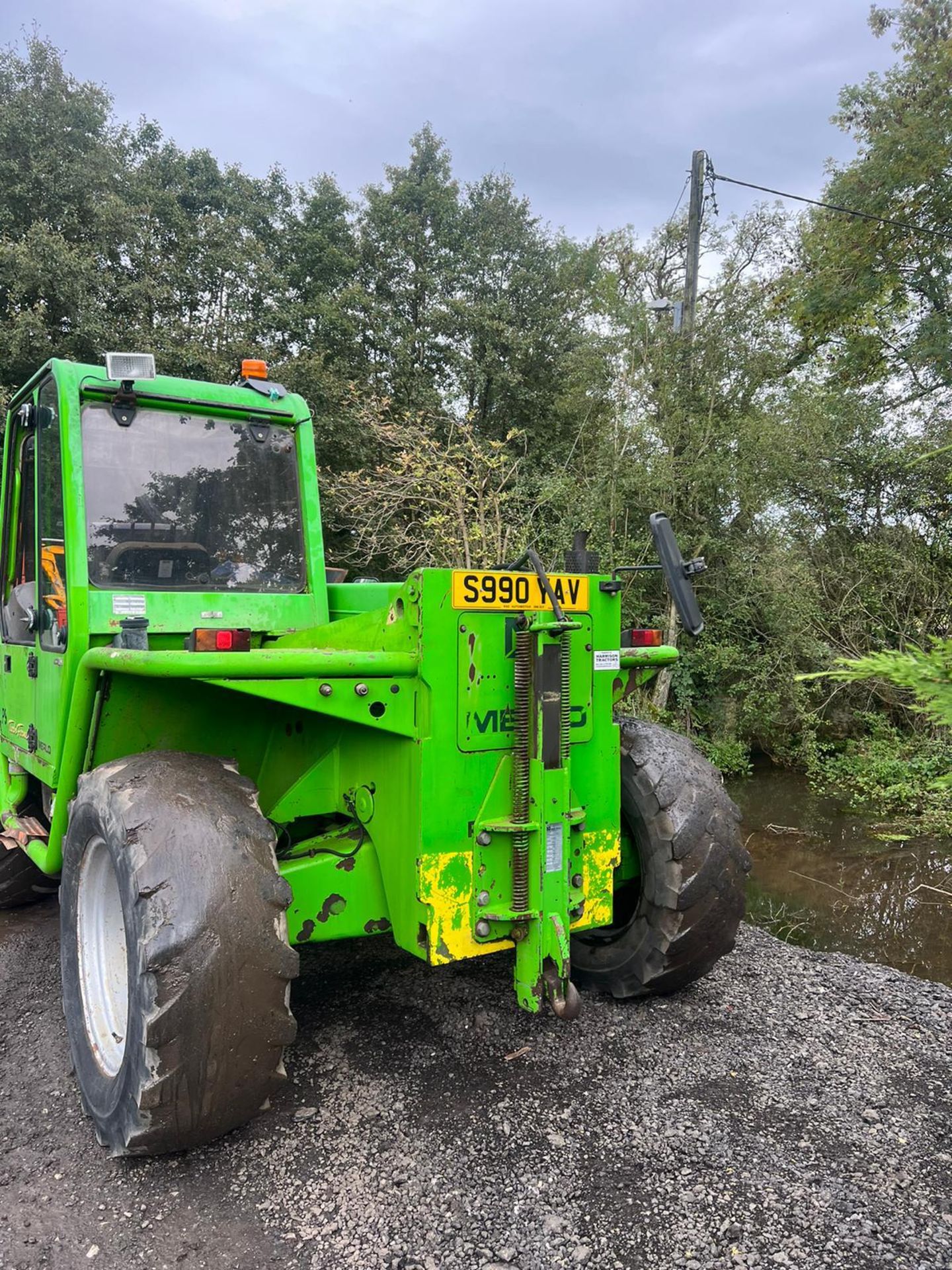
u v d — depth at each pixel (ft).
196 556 11.18
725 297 40.09
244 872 7.11
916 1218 6.81
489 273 56.90
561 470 36.99
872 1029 10.23
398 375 51.37
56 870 10.40
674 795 9.87
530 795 8.29
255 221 52.70
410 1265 6.31
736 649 34.71
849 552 39.11
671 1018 10.29
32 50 45.55
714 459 34.83
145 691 9.13
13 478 12.57
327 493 38.42
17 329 38.47
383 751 8.45
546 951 8.33
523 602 8.48
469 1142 7.75
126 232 44.39
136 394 10.76
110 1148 7.50
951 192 39.96
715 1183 7.20
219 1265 6.35
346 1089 8.64
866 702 37.06
